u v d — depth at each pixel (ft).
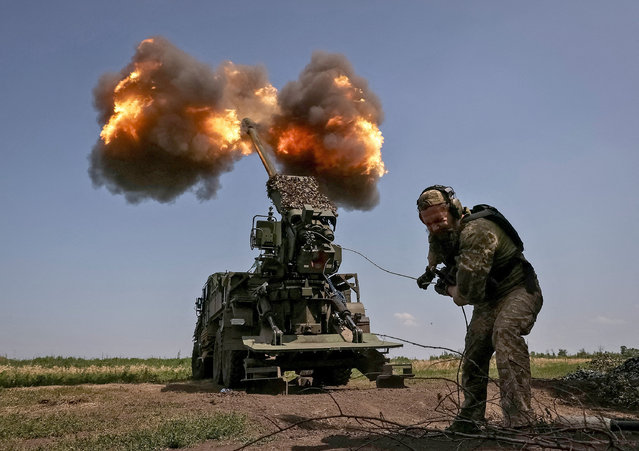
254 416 20.93
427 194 14.88
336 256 38.55
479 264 14.01
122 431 18.57
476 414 14.93
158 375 51.42
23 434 19.24
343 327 37.58
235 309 37.27
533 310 14.39
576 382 28.84
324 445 15.20
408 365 34.91
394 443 14.42
